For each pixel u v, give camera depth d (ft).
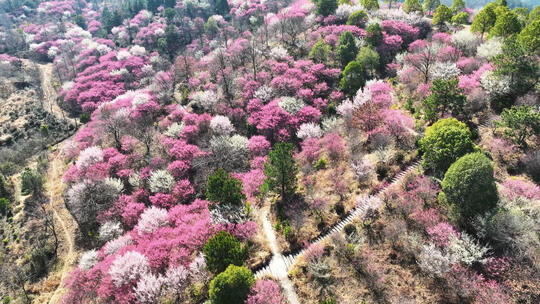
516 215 84.53
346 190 121.60
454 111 138.00
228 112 198.90
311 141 149.18
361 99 164.66
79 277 117.70
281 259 104.94
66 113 277.03
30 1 499.51
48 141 234.58
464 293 79.25
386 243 98.27
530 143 116.06
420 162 124.06
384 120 145.18
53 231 148.36
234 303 84.48
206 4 442.50
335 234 103.35
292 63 232.73
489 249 85.81
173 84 261.03
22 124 249.96
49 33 423.64
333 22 271.28
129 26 411.34
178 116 203.82
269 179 121.29
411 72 183.21
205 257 100.22
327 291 90.43
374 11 286.66
